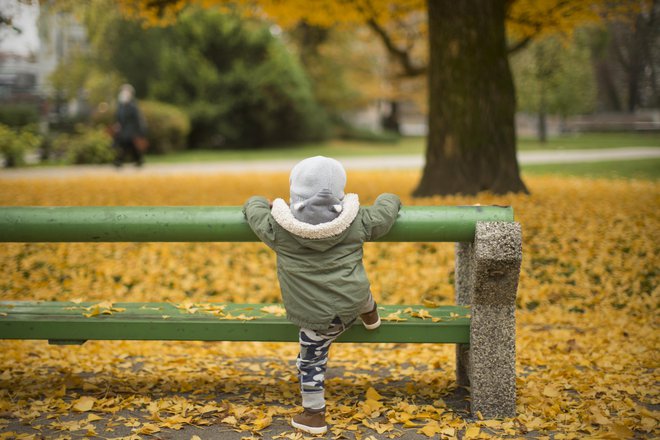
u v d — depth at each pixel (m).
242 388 3.78
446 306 3.50
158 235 3.12
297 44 29.45
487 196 9.42
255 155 23.50
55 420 3.21
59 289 6.54
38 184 12.34
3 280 6.70
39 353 4.65
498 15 9.85
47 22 15.19
